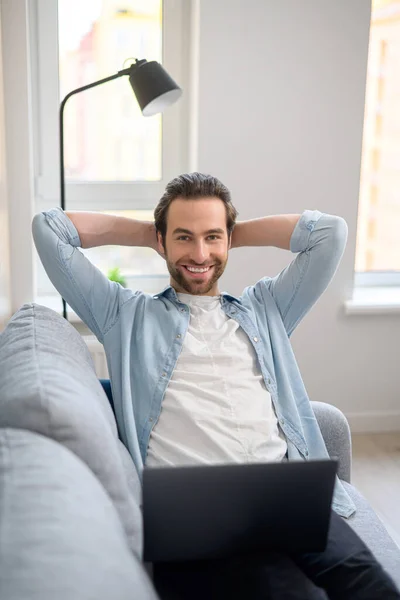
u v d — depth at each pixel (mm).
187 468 1115
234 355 1760
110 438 1335
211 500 1138
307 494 1175
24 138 2639
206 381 1715
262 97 2889
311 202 3000
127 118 3021
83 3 2889
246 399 1711
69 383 1376
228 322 1814
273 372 1796
